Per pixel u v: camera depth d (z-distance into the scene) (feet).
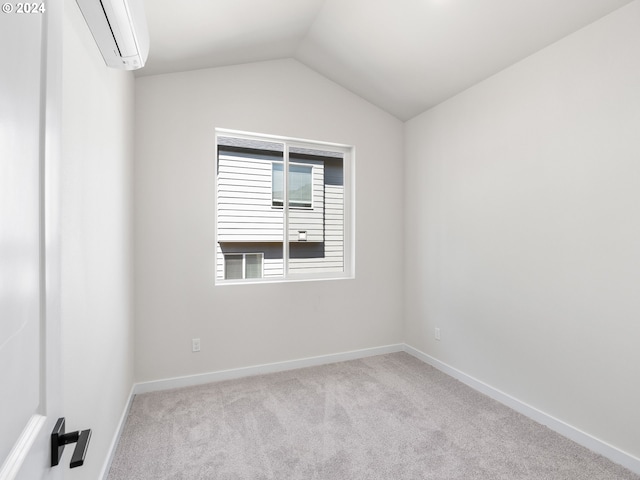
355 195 11.39
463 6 6.86
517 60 7.84
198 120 9.33
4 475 1.54
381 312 11.77
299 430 7.09
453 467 5.98
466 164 9.41
